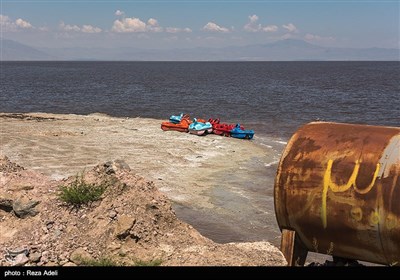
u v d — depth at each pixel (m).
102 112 40.16
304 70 167.12
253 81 91.06
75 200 8.48
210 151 22.16
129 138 24.31
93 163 18.55
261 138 26.84
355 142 7.04
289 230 7.56
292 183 7.27
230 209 14.14
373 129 7.17
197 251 7.79
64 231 8.07
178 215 13.56
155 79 98.12
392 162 6.62
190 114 38.94
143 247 7.84
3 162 10.10
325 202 6.98
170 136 25.41
